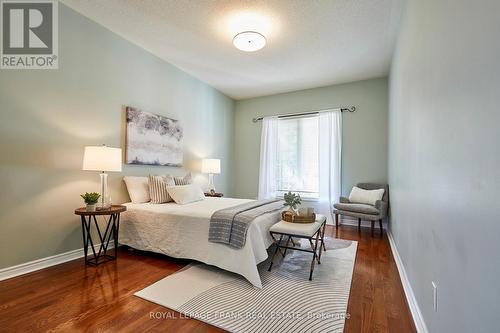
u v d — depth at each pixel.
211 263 2.31
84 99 2.70
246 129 5.55
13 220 2.16
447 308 1.08
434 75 1.32
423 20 1.58
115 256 2.60
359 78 4.38
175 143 3.90
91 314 1.62
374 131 4.37
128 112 3.15
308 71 4.07
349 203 4.09
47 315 1.60
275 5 2.44
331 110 4.62
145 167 3.45
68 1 2.46
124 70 3.13
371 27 2.80
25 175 2.24
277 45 3.22
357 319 1.60
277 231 2.36
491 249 0.70
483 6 0.77
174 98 3.92
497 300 0.66
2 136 2.11
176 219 2.56
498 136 0.67
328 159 4.61
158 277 2.18
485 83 0.76
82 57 2.68
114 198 3.03
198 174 4.47
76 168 2.63
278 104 5.22
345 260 2.66
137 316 1.61
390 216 3.69
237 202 3.22
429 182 1.41
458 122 0.98
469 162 0.87
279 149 5.14
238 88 4.92
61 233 2.50
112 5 2.50
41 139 2.35
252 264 2.07
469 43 0.88
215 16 2.63
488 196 0.73
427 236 1.43
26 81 2.26
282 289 2.00
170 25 2.82
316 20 2.68
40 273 2.23
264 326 1.52
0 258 2.08
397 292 1.97
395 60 3.08
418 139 1.71
